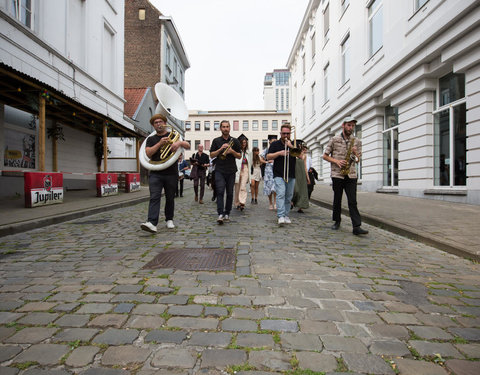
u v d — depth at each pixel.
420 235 4.84
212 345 1.88
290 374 1.63
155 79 25.12
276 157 5.96
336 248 4.34
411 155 10.61
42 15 10.09
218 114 63.59
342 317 2.26
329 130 20.12
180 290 2.72
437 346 1.91
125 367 1.67
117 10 15.71
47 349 1.83
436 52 8.80
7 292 2.68
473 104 7.97
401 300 2.59
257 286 2.83
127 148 18.44
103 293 2.65
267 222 6.36
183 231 5.37
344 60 16.80
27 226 5.45
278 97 123.19
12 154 9.84
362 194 12.06
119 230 5.52
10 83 7.75
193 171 10.29
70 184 12.96
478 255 3.81
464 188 8.49
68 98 8.89
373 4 13.09
